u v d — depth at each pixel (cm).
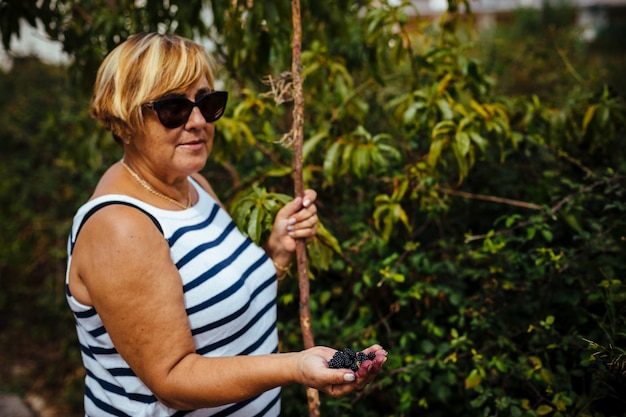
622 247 172
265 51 203
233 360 115
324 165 186
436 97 190
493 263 187
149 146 129
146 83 123
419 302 201
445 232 218
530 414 162
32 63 466
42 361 347
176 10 220
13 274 399
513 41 406
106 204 120
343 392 110
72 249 125
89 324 126
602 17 846
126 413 128
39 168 399
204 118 131
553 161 211
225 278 129
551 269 173
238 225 153
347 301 220
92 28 221
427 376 182
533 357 170
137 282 115
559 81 285
